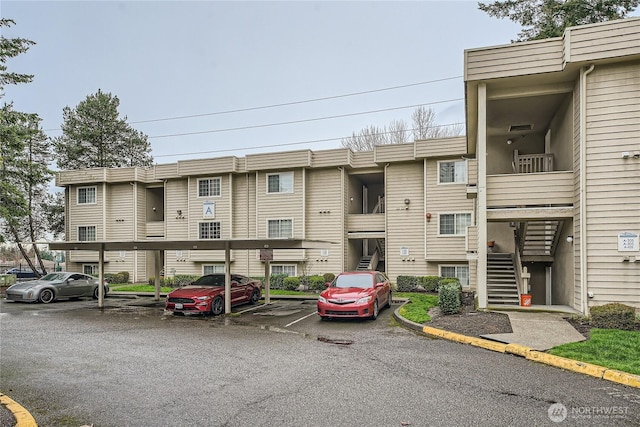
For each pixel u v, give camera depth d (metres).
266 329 9.77
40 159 26.48
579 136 10.06
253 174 21.97
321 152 20.41
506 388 5.01
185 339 8.57
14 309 14.11
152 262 25.59
